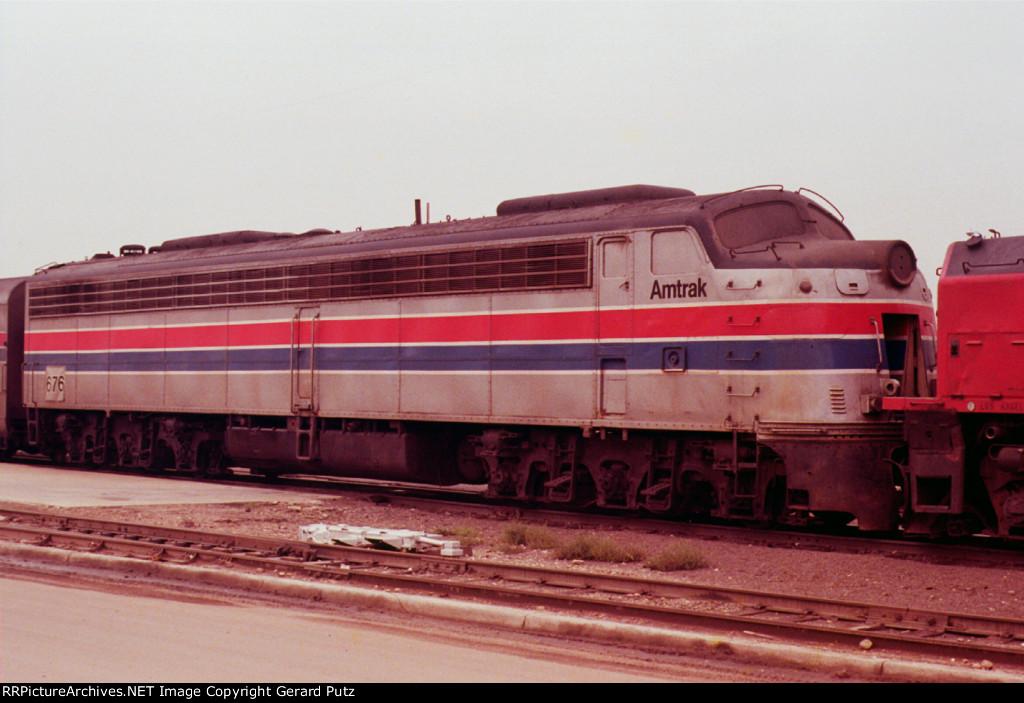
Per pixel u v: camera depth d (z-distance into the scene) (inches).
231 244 913.5
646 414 607.5
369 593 399.2
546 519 653.3
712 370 581.9
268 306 809.5
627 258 618.8
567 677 300.2
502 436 679.7
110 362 939.3
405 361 720.3
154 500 719.1
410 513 688.4
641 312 610.9
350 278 756.0
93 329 957.8
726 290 577.6
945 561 509.7
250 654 313.9
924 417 517.3
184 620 361.4
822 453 551.5
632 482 633.6
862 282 561.9
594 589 431.5
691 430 592.7
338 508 703.1
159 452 933.2
